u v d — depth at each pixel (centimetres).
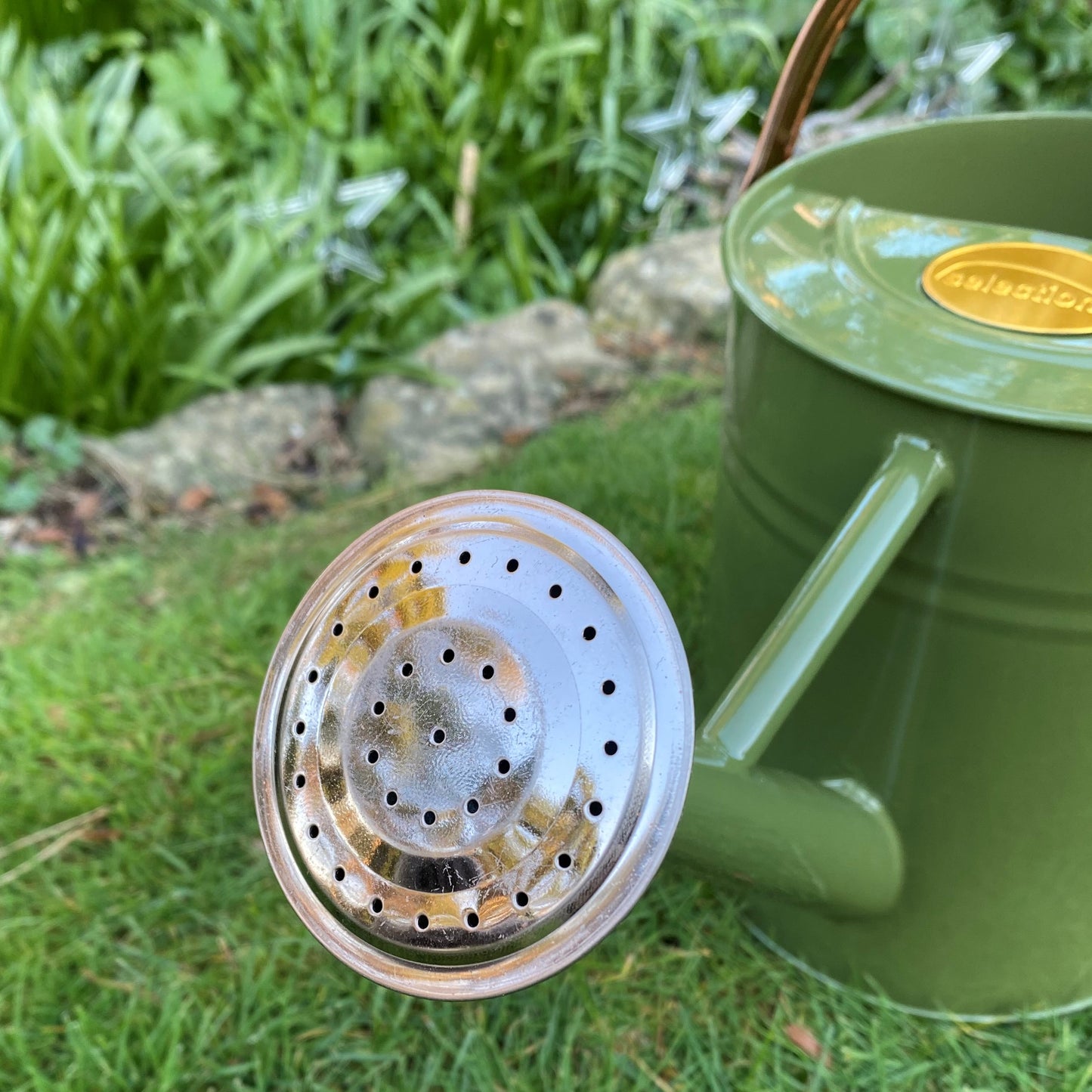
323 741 29
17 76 91
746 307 36
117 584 69
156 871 48
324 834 29
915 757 37
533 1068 41
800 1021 42
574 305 96
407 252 102
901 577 34
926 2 104
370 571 30
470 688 28
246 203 95
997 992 41
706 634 45
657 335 92
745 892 36
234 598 63
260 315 88
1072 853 38
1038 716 35
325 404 87
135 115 104
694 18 105
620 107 105
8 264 78
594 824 27
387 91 103
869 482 33
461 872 28
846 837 36
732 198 103
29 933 46
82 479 80
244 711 55
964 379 32
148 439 82
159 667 59
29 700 56
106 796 51
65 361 80
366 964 28
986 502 32
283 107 98
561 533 29
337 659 30
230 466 82
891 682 36
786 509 36
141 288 87
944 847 38
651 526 62
